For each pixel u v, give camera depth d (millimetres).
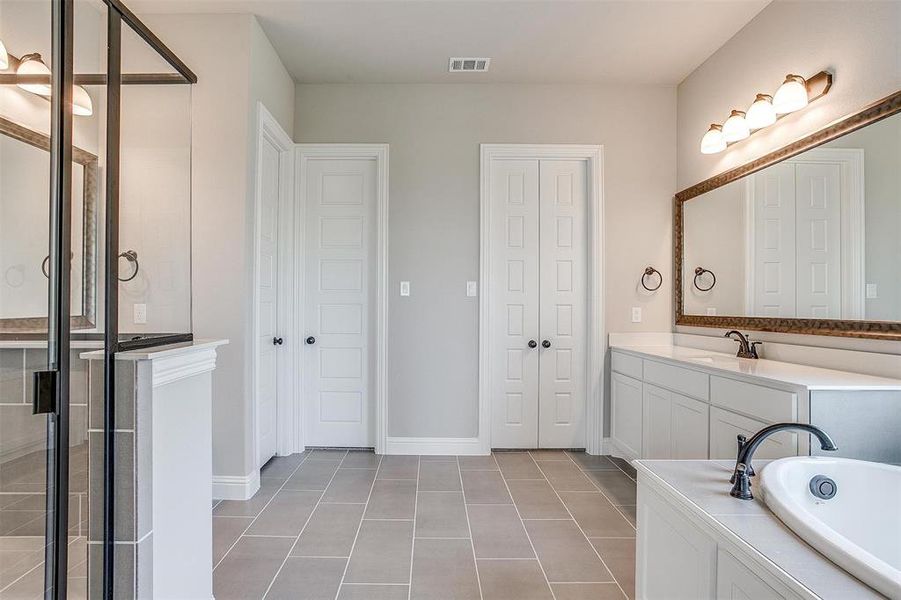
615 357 3471
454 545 2178
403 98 3578
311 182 3641
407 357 3553
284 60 3254
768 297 2609
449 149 3576
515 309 3645
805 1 2381
